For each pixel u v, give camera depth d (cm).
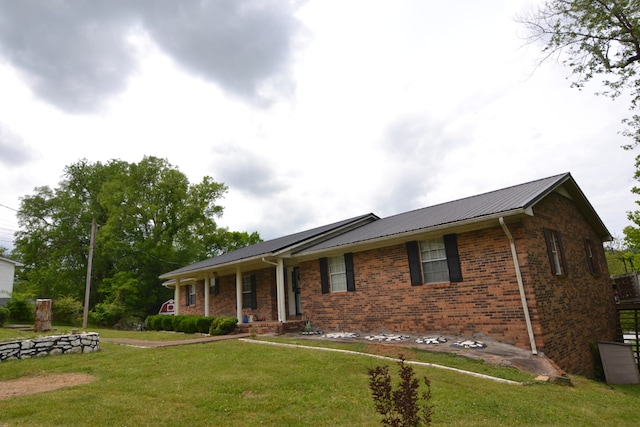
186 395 557
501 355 845
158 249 3272
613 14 1050
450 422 477
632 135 1283
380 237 1144
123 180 3319
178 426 444
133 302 2914
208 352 915
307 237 1527
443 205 1476
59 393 570
